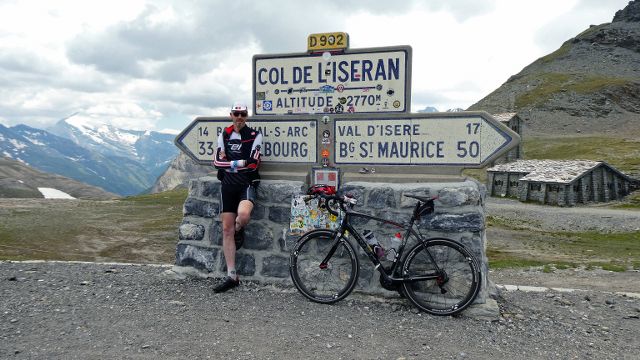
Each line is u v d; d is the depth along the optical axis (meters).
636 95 148.62
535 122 138.38
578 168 62.75
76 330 4.39
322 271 5.62
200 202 6.29
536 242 35.75
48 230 36.47
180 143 6.84
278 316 4.89
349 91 6.01
